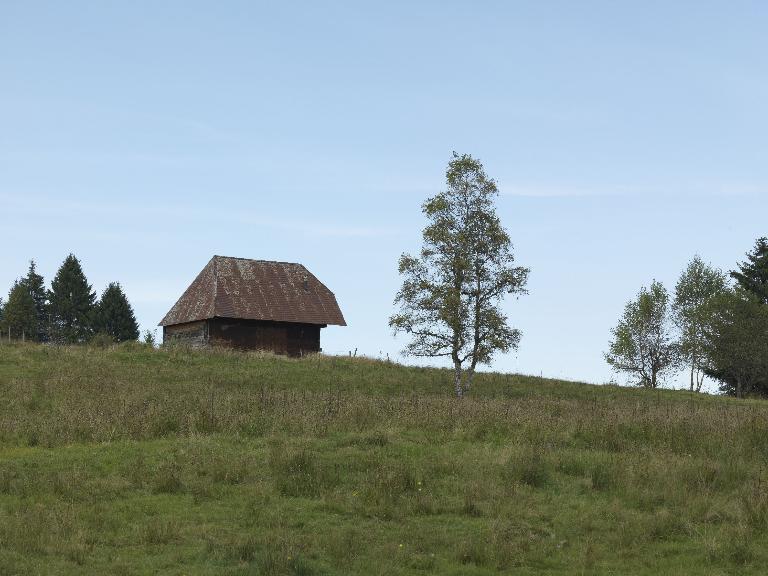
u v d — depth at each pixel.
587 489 17.61
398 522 15.46
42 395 30.56
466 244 49.09
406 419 23.95
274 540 13.65
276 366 46.47
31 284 114.81
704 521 15.43
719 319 75.44
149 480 17.58
